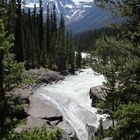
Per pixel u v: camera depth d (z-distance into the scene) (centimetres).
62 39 8888
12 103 1324
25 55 7412
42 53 8150
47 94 4919
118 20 1059
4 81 1294
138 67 1065
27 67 7138
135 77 1087
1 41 1244
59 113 3625
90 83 6316
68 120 4062
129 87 1092
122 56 1091
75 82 6444
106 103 1195
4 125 1234
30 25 8869
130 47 1063
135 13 1025
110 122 3341
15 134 1140
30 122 2945
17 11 6969
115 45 1086
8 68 1285
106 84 2295
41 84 5525
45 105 3791
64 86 5862
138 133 1017
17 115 2973
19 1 7156
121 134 1052
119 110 1001
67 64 8925
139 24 1001
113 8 1045
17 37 6794
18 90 3616
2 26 1246
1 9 1292
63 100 4778
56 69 8331
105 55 1133
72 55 8750
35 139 1081
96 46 1140
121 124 1026
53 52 8700
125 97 1102
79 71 8581
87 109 4581
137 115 988
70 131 3425
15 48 6731
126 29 1055
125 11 1033
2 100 1271
